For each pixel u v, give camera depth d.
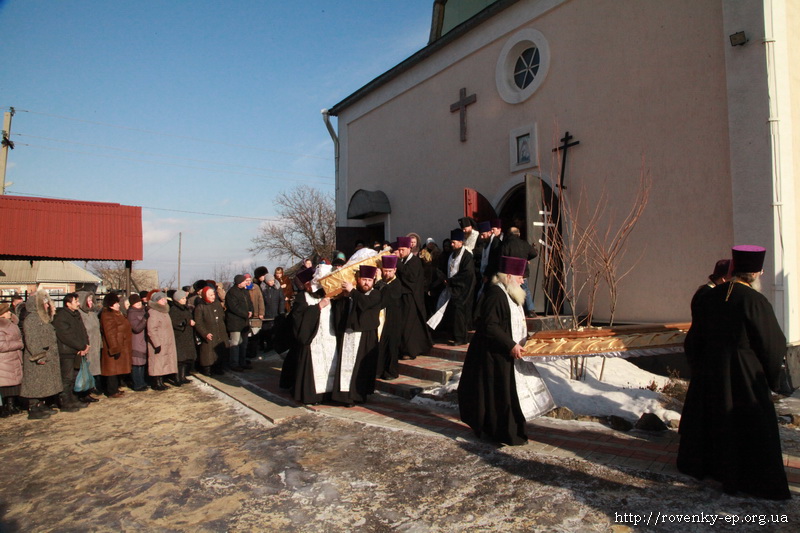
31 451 5.36
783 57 6.60
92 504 3.95
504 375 4.57
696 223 7.40
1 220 12.30
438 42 11.70
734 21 6.87
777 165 6.46
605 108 8.59
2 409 6.85
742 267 3.66
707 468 3.73
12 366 6.58
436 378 7.05
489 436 4.64
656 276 7.84
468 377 4.78
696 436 3.78
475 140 11.03
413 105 12.81
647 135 8.01
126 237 13.39
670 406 5.40
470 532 3.21
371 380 6.24
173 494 4.05
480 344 4.73
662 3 7.86
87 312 7.92
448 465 4.31
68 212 13.15
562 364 6.60
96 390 8.41
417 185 12.62
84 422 6.43
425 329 8.14
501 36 10.43
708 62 7.32
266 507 3.72
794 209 6.64
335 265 8.99
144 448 5.23
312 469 4.39
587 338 4.56
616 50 8.46
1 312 6.68
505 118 10.34
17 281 31.09
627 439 4.73
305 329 6.16
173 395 7.81
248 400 6.90
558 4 9.34
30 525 3.66
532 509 3.45
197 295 9.93
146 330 8.28
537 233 8.48
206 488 4.12
